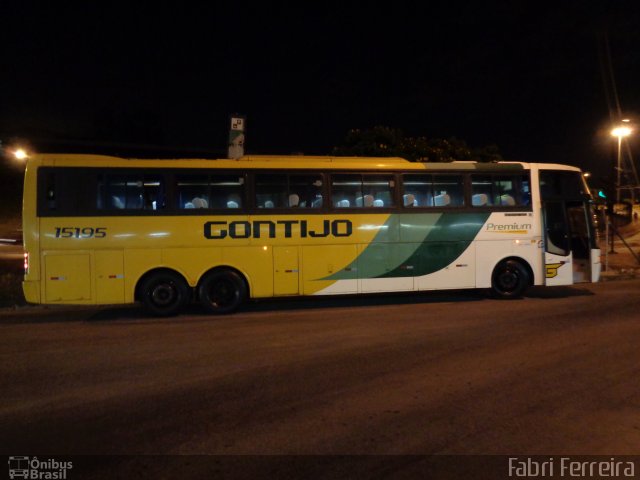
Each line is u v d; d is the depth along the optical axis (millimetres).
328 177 12586
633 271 19594
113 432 5402
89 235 11648
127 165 11844
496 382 6879
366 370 7445
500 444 5078
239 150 12891
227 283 12195
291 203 12422
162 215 11906
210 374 7348
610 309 11828
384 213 12773
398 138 21469
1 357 8297
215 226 12086
